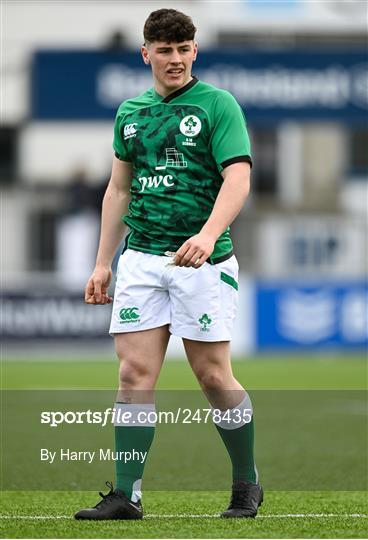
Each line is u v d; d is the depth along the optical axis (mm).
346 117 64250
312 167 111125
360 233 96188
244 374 55500
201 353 20031
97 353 71562
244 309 70312
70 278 74500
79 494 24469
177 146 19797
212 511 21797
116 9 116250
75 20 115938
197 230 19938
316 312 70938
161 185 19891
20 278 74438
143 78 65625
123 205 20891
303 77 64000
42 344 71375
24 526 19250
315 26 94875
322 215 98438
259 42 96750
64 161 116062
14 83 110125
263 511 21656
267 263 97438
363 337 71375
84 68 65688
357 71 64250
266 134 111438
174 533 18422
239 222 96875
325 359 66312
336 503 23016
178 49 19703
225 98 19859
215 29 97000
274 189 111375
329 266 97312
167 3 113062
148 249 19969
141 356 19969
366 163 110938
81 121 65938
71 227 76750
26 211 108375
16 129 115375
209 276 19766
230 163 19594
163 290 19953
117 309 20109
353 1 102688
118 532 18516
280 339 70688
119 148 20578
